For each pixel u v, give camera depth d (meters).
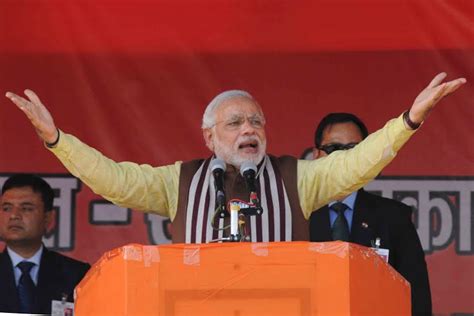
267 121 13.30
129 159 13.13
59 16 13.23
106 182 9.12
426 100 8.37
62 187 13.25
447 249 13.15
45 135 8.77
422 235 13.18
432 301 13.08
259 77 13.26
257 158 9.20
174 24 13.25
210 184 9.34
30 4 13.20
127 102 13.18
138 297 6.44
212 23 13.27
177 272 6.50
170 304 6.48
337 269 6.47
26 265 12.91
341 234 11.23
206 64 13.25
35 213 12.98
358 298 6.50
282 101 13.34
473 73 13.07
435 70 13.16
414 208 13.20
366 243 11.33
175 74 13.23
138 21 13.23
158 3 13.23
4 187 12.98
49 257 13.06
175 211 9.38
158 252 6.50
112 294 6.52
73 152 8.92
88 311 6.79
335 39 13.28
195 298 6.49
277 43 13.29
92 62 13.21
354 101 13.30
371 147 8.80
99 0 13.23
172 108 13.20
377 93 13.26
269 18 13.29
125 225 13.26
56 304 12.44
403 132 8.59
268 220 9.14
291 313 6.49
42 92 13.20
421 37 13.19
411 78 13.20
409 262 11.34
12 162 13.24
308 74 13.30
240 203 8.05
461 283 13.09
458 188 13.16
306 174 9.32
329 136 11.72
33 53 13.20
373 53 13.27
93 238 13.21
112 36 13.23
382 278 6.68
